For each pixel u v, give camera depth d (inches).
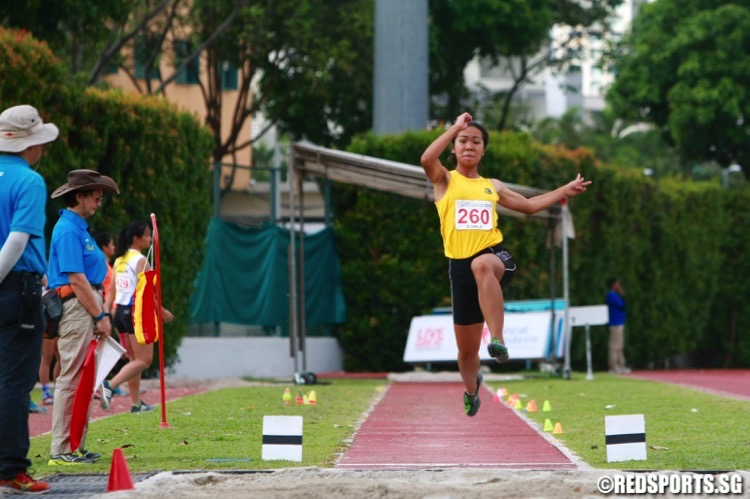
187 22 4379.9
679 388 2357.3
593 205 3587.6
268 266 3004.4
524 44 4697.3
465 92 5054.1
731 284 4308.6
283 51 4566.9
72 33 3073.3
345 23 4352.9
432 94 4968.0
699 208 4156.0
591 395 2122.3
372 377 3041.3
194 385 2454.5
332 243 3324.3
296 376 2546.8
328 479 932.6
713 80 4527.6
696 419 1558.8
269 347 3006.9
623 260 3750.0
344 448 1244.5
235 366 2935.5
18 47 2183.8
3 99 2151.8
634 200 3796.8
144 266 1512.1
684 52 4559.5
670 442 1259.2
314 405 1835.6
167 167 2556.6
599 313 2800.2
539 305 3036.4
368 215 3312.0
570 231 2763.3
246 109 4741.6
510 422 1584.6
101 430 1400.1
